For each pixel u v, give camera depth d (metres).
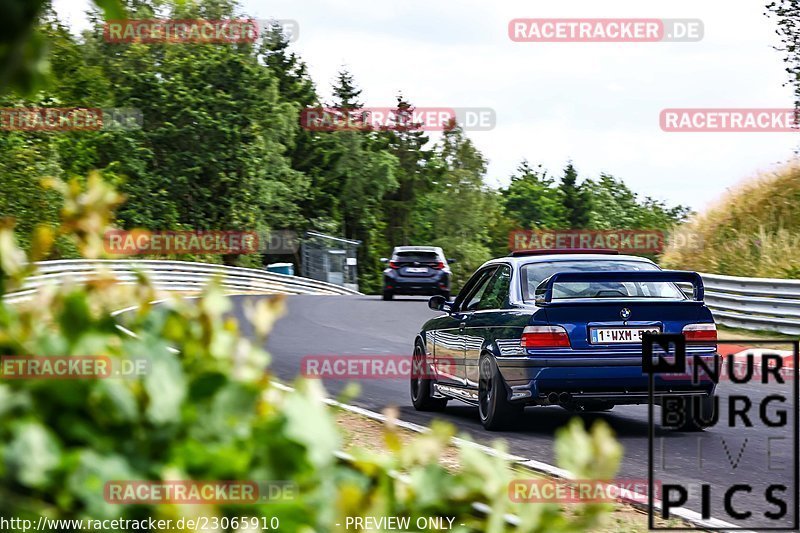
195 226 74.00
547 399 12.62
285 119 85.06
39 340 2.43
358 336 27.25
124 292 2.82
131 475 2.28
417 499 2.71
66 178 44.09
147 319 2.67
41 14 2.12
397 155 135.12
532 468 9.88
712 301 31.69
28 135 43.69
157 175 71.56
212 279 2.73
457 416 14.87
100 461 2.25
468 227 137.00
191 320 2.68
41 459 2.18
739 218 41.38
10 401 2.30
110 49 72.50
